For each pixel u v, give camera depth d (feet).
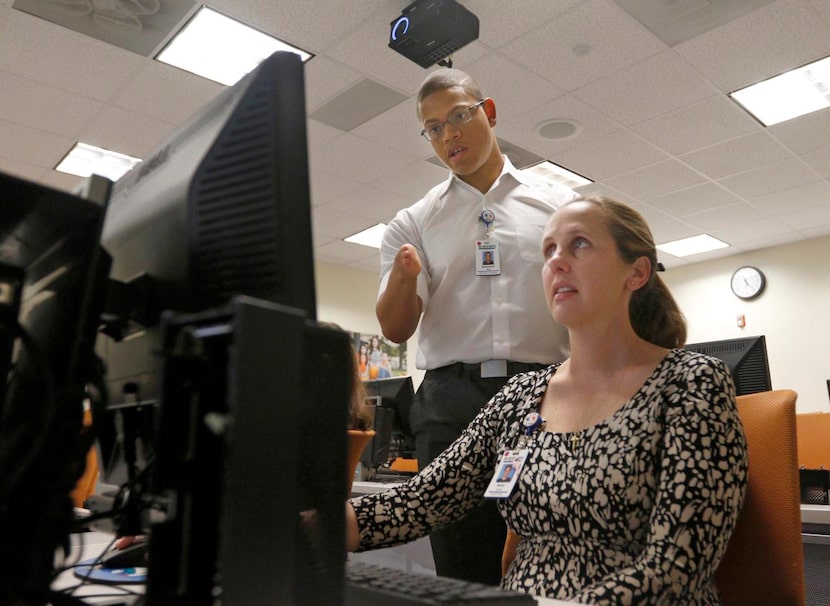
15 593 1.43
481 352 5.21
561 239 3.46
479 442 3.67
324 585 1.42
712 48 11.32
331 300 25.29
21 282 1.55
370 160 15.79
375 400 9.82
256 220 1.70
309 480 1.43
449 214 5.68
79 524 1.69
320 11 10.27
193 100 12.62
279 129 1.74
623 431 3.10
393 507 3.30
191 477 1.33
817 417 7.75
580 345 3.43
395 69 11.85
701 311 25.39
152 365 1.79
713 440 2.85
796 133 14.69
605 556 2.96
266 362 1.33
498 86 12.42
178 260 1.77
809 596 4.84
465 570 4.77
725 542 2.75
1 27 10.33
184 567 1.30
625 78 12.24
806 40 11.12
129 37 10.70
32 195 1.42
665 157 15.81
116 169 15.79
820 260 22.80
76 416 1.57
